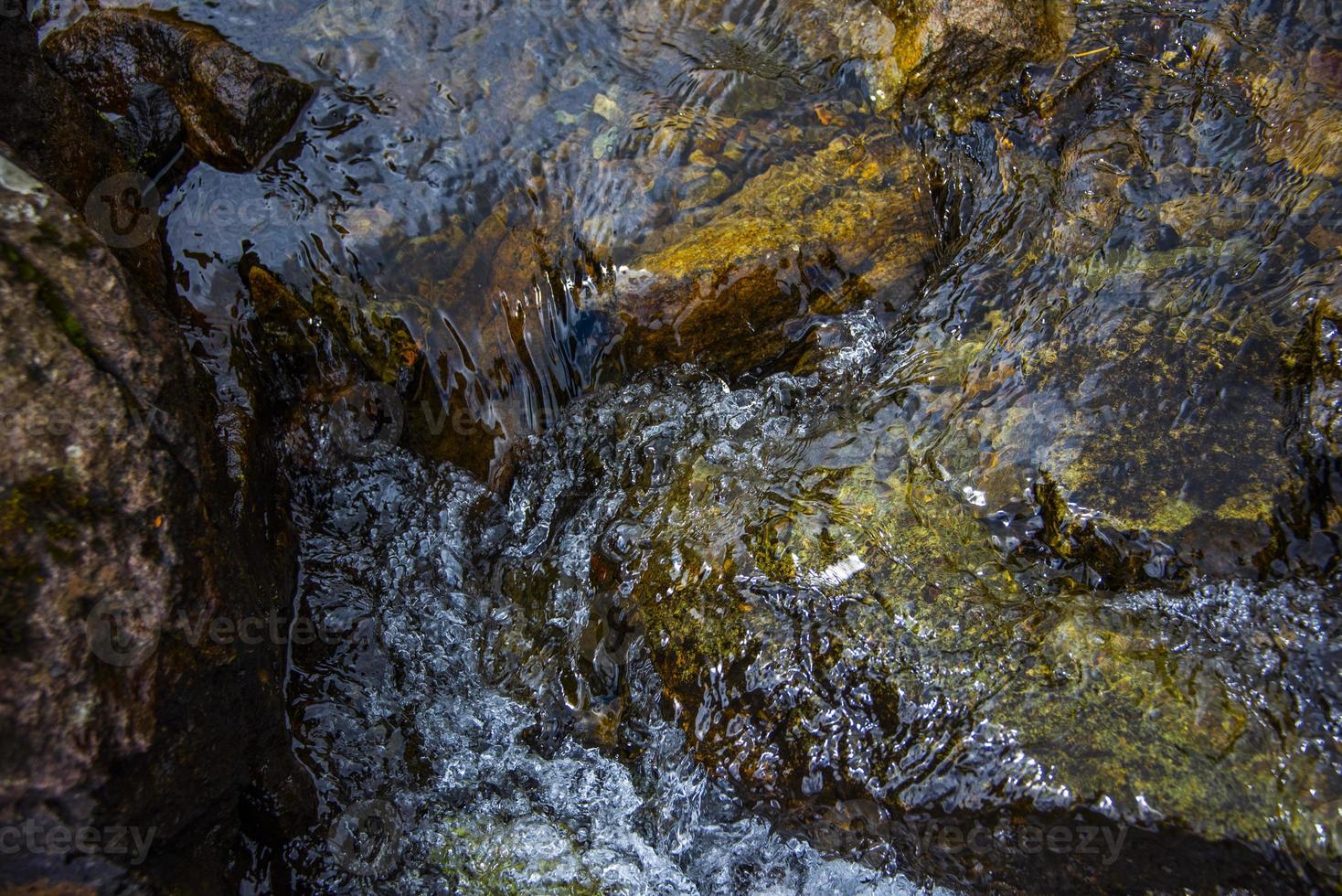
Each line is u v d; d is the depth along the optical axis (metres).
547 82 3.57
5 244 1.80
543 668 2.78
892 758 2.23
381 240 3.19
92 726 1.67
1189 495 2.42
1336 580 2.27
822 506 2.64
